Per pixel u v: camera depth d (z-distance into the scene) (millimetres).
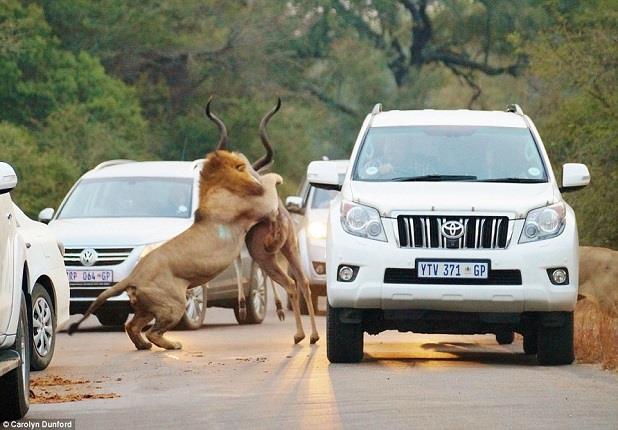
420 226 14914
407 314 15008
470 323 15531
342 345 15367
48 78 48844
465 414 11445
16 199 43250
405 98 66438
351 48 65438
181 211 21938
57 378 14594
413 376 14039
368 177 15906
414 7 66375
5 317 11516
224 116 58312
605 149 27984
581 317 19297
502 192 15289
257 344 18484
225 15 59812
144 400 12758
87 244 20859
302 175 60375
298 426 10945
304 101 63781
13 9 49812
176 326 21234
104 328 22094
